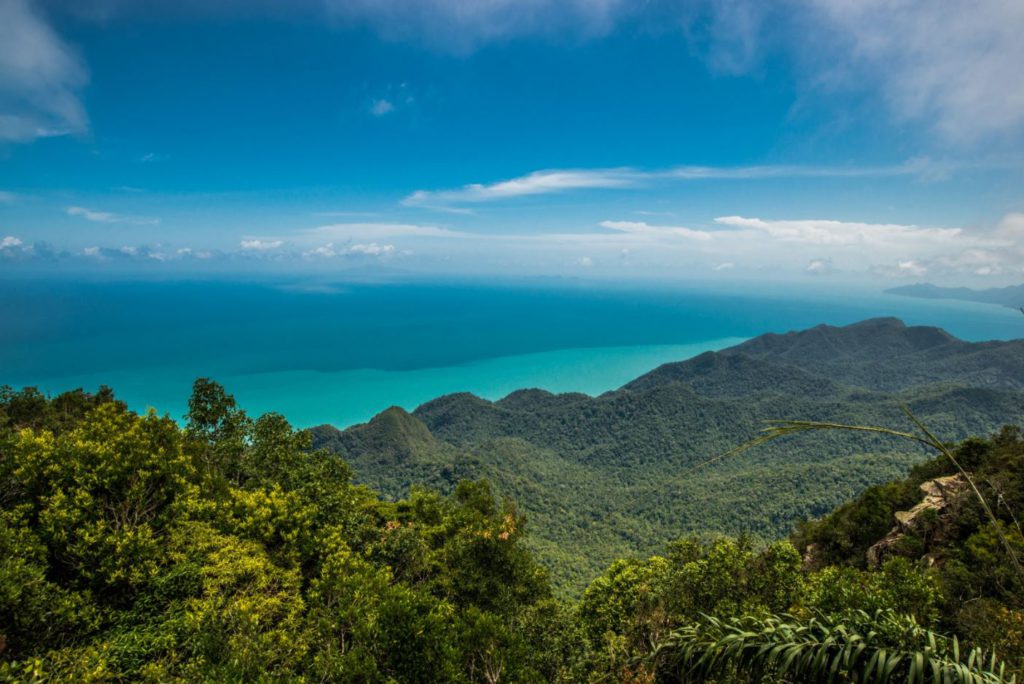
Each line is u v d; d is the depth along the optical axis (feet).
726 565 68.64
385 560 85.81
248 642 52.16
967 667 10.18
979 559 67.05
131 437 75.92
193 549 67.00
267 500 83.46
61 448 68.69
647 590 73.46
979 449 126.21
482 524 95.96
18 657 47.83
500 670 53.83
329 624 58.49
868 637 10.90
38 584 51.72
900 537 99.19
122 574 57.98
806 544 146.61
